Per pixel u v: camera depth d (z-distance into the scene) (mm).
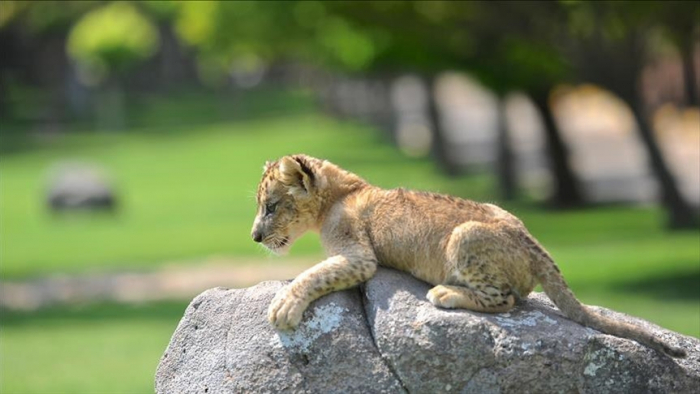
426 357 7688
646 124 26406
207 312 8305
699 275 21047
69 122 79938
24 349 19484
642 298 19234
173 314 22141
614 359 7648
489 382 7637
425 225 8031
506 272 7836
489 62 29828
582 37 25219
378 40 32844
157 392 8367
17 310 23625
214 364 8109
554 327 7734
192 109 91125
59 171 41062
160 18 95000
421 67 33656
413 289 7984
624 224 28688
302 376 7879
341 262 8055
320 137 64688
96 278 26891
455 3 26766
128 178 50375
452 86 84312
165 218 37344
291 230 8500
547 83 29875
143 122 81312
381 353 7812
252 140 65625
